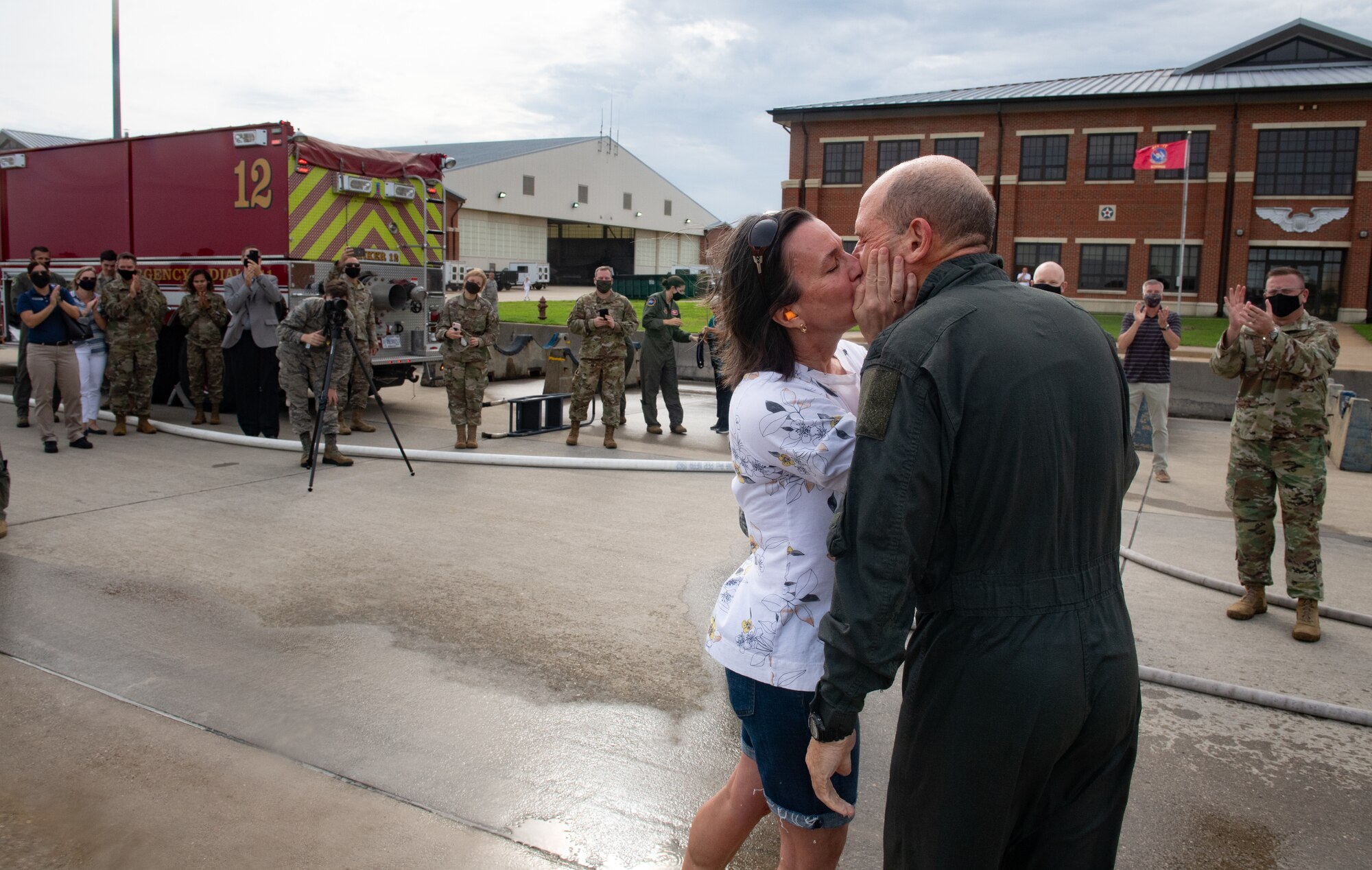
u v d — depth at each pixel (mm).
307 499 6691
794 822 1852
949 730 1604
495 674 3875
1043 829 1729
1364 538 6434
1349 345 20656
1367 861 2725
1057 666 1559
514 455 8391
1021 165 32125
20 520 5965
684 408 12172
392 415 11125
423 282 11367
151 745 3252
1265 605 4727
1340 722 3596
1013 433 1535
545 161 54562
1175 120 30219
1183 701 3756
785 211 1824
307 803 2922
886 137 33250
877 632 1516
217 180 10250
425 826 2812
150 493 6785
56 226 11805
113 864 2607
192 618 4414
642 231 64000
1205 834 2852
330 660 3982
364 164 10469
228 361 9500
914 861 1692
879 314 1759
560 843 2742
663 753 3273
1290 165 29562
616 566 5332
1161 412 8180
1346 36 31562
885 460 1523
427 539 5770
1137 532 6375
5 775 3049
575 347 15656
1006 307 1617
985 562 1579
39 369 8000
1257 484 4562
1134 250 31141
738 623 1861
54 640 4109
